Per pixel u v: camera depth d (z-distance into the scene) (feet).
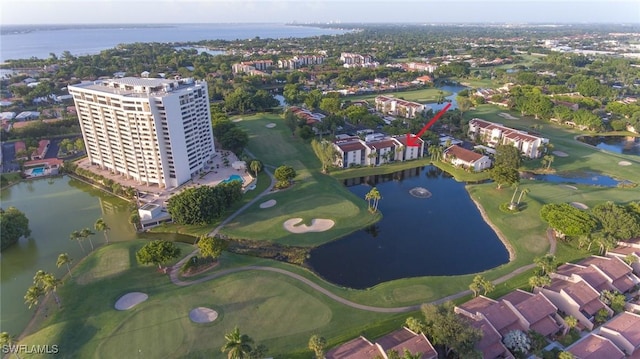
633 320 279.28
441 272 361.92
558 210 399.24
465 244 407.44
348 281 346.74
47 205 482.28
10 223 388.57
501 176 504.43
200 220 408.26
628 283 323.16
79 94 514.68
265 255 382.63
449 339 245.04
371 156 597.11
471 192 520.01
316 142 614.75
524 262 370.32
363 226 437.17
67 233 419.74
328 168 585.22
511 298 303.89
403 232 428.97
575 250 386.52
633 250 362.53
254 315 299.79
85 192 517.96
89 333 281.74
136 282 335.06
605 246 363.35
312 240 407.85
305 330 286.05
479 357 233.35
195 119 527.40
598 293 300.40
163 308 305.32
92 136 541.75
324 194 502.38
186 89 513.86
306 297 320.09
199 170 554.05
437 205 491.72
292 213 456.86
